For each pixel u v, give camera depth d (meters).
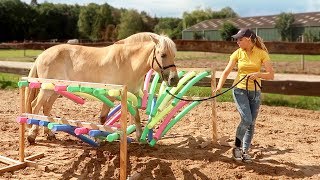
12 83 13.38
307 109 9.55
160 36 5.50
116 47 5.99
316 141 6.73
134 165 5.39
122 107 4.45
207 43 12.56
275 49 12.20
